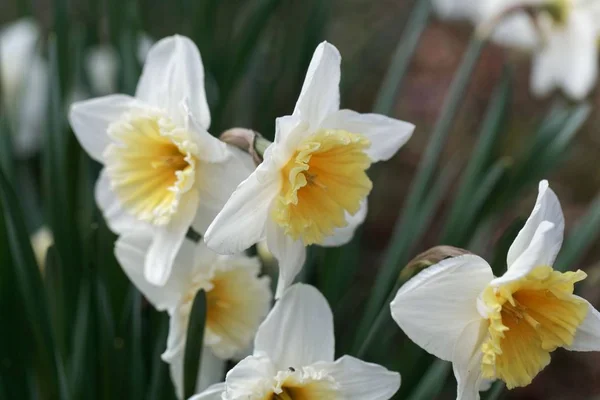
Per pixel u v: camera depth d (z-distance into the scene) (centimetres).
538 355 44
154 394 52
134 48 64
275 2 65
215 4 67
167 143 48
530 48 76
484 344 43
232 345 48
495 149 64
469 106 121
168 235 47
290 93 72
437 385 51
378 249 106
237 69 66
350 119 46
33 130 88
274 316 45
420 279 44
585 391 94
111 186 49
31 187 79
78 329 54
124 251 48
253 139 46
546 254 43
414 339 44
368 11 125
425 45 135
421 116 122
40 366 54
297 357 46
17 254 52
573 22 68
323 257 60
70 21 67
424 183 61
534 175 64
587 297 90
